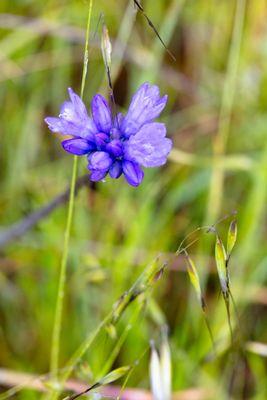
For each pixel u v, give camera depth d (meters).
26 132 0.53
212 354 0.45
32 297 0.49
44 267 0.49
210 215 0.49
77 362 0.40
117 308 0.37
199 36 0.57
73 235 0.50
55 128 0.35
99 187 0.50
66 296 0.48
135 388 0.46
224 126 0.50
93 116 0.35
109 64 0.36
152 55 0.52
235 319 0.47
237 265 0.48
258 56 0.55
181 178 0.52
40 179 0.52
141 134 0.34
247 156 0.52
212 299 0.50
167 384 0.39
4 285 0.50
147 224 0.49
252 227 0.48
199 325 0.47
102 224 0.51
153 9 0.55
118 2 0.55
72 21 0.55
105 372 0.40
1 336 0.49
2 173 0.53
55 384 0.40
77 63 0.55
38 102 0.54
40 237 0.50
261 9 0.55
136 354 0.46
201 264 0.49
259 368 0.47
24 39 0.54
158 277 0.37
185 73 0.57
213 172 0.50
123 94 0.55
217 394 0.46
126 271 0.48
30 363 0.48
